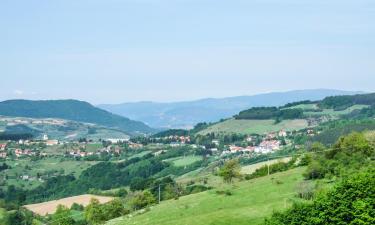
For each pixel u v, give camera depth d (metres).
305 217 80.44
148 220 146.38
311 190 125.69
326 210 77.56
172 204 160.25
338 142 157.75
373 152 146.38
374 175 79.69
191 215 139.00
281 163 184.88
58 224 186.50
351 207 75.94
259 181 159.50
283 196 132.00
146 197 180.00
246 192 148.50
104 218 174.88
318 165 140.25
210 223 121.38
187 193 192.75
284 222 83.00
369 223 72.81
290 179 148.88
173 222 131.88
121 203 183.25
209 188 192.50
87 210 179.62
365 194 76.94
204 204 147.50
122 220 158.00
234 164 182.38
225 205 140.50
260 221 115.00
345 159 141.00
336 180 128.00
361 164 135.00
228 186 166.88
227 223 119.00
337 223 76.00
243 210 126.69
